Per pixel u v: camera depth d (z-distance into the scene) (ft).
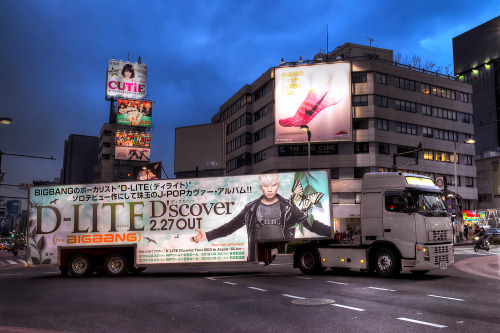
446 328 23.30
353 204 189.88
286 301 32.78
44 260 57.88
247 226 54.24
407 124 205.36
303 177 53.93
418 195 48.39
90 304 33.42
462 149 223.10
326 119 192.54
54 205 58.75
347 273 54.70
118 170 386.93
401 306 29.96
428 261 46.65
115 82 371.15
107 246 56.54
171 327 24.81
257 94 223.10
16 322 26.89
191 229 55.31
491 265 63.77
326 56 239.91
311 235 52.80
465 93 228.84
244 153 226.58
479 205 256.73
